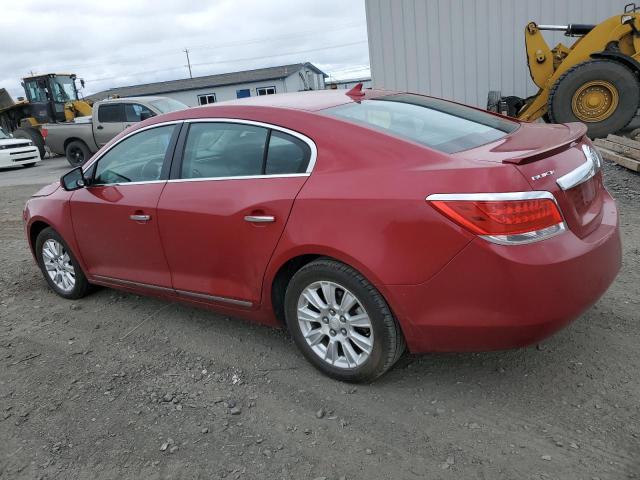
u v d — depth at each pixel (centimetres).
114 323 429
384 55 1150
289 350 364
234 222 330
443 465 251
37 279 550
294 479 251
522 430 268
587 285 266
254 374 340
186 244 362
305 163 310
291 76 5469
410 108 356
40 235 480
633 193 621
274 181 317
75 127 1603
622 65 835
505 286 253
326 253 293
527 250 251
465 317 264
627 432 260
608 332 346
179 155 371
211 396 320
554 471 241
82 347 393
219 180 344
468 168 261
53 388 342
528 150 276
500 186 251
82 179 427
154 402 319
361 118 320
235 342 382
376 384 316
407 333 284
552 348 335
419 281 269
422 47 1127
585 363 317
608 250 284
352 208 283
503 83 1109
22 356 386
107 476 263
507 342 265
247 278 337
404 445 266
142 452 277
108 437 290
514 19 1070
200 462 267
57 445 287
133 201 388
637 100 840
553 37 1061
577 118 873
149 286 403
